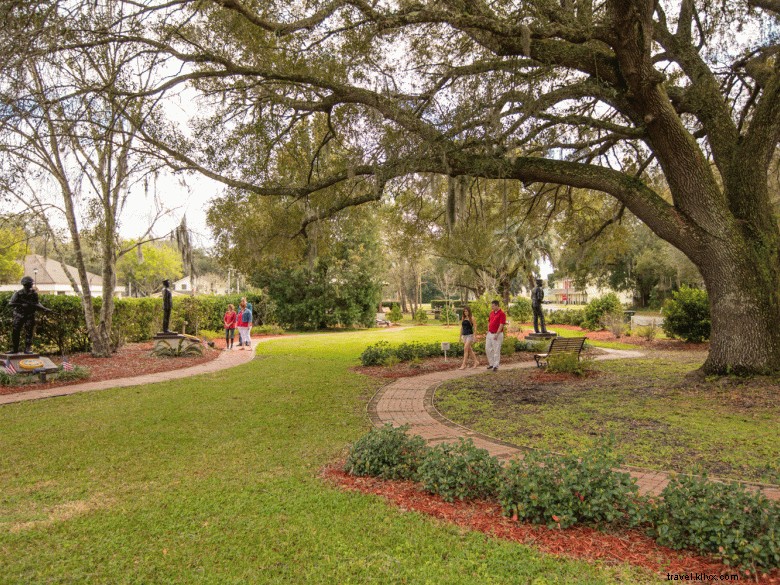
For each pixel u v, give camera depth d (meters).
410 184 10.88
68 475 4.78
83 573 2.92
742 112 10.86
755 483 4.39
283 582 2.81
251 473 4.77
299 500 4.02
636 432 6.16
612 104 8.99
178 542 3.31
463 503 3.97
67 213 13.63
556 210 15.53
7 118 7.07
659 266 41.19
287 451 5.54
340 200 10.47
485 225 14.49
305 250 11.34
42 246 15.45
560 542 3.29
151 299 19.72
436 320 44.78
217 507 3.89
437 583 2.77
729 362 8.51
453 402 8.28
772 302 8.32
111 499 4.14
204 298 24.64
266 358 15.07
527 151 10.22
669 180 8.84
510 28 6.95
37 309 11.29
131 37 7.87
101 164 13.64
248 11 7.48
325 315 32.00
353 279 32.03
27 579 2.85
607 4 8.59
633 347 17.75
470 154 8.75
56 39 6.87
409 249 15.12
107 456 5.37
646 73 7.62
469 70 8.26
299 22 7.18
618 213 14.18
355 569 2.94
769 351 8.25
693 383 8.73
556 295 83.62
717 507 3.17
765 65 9.83
